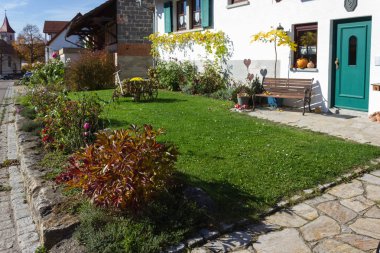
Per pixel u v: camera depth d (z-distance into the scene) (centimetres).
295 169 597
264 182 555
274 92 1166
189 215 449
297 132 837
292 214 478
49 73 1592
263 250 407
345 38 1026
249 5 1320
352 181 564
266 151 689
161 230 428
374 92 935
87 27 2809
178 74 1708
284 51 1180
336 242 413
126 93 1347
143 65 2192
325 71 1066
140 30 2389
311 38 1112
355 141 757
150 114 1078
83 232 415
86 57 2089
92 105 762
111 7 2359
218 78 1496
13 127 1105
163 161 458
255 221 464
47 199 485
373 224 446
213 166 619
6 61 7362
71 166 507
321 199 513
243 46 1367
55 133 718
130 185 422
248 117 1023
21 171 712
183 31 1791
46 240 419
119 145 434
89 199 463
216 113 1080
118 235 407
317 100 1094
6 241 479
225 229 444
